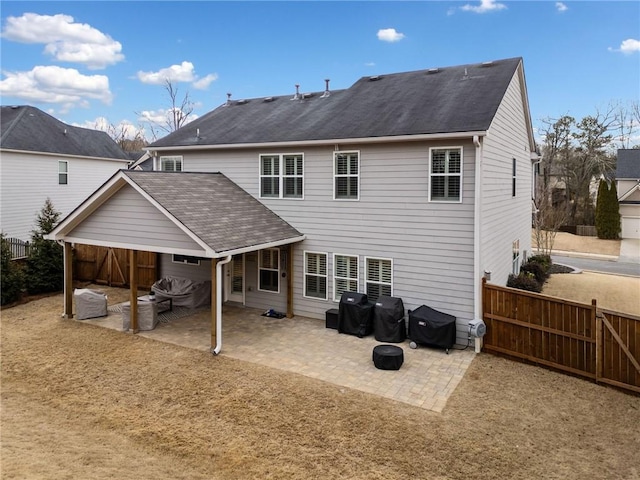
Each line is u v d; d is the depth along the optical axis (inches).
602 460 261.1
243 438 280.4
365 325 474.9
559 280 790.5
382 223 489.7
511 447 272.1
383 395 339.0
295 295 555.8
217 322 418.9
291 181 551.2
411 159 466.6
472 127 424.8
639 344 339.6
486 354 427.8
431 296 466.0
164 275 661.3
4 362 407.5
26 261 658.2
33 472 219.6
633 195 1439.5
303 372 381.1
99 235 489.4
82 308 530.6
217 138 607.8
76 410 320.8
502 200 536.7
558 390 350.6
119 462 245.9
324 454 262.1
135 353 424.5
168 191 468.8
